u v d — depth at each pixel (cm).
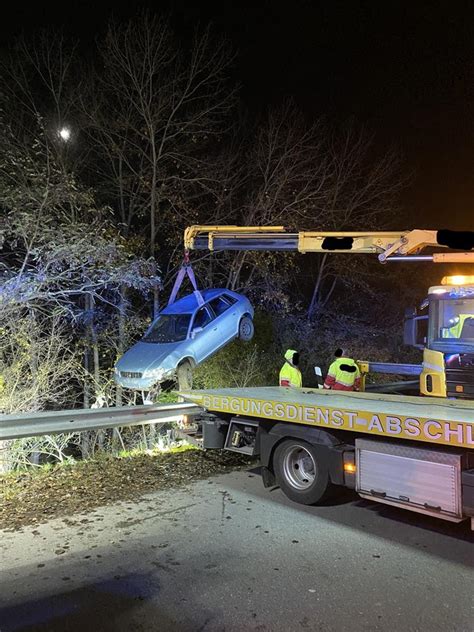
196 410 822
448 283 740
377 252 716
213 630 338
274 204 1723
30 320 1020
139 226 1703
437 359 733
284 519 539
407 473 498
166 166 1638
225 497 611
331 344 1698
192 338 1209
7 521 532
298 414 591
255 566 429
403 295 2084
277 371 1449
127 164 1639
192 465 750
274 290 1662
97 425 706
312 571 420
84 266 1179
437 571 421
